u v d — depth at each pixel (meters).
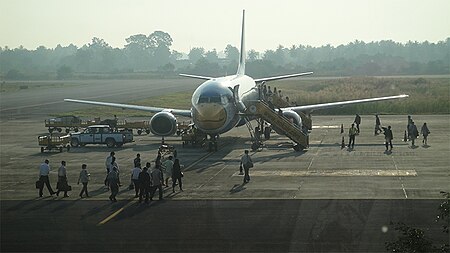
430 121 85.69
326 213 34.25
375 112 100.88
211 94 58.81
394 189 40.50
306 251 27.50
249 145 65.06
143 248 28.62
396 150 58.78
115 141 66.00
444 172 46.56
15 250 28.61
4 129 85.94
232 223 32.59
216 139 65.06
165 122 64.75
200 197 39.41
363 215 33.53
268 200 37.97
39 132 81.88
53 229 32.16
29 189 43.47
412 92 133.12
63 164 40.94
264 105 60.84
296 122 64.88
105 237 30.55
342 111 102.00
